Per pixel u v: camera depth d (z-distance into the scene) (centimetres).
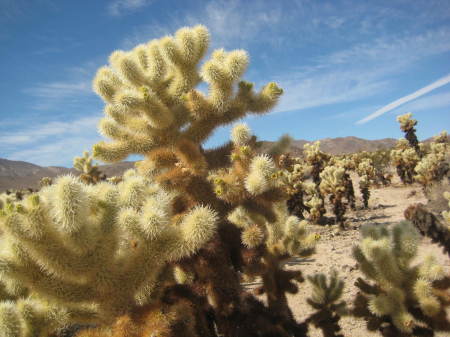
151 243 208
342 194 1131
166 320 196
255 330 257
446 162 1368
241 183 274
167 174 294
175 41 309
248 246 295
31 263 194
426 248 678
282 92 306
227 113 304
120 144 298
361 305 310
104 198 204
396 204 1494
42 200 189
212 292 268
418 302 281
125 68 301
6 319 185
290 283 316
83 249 190
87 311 221
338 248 840
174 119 295
